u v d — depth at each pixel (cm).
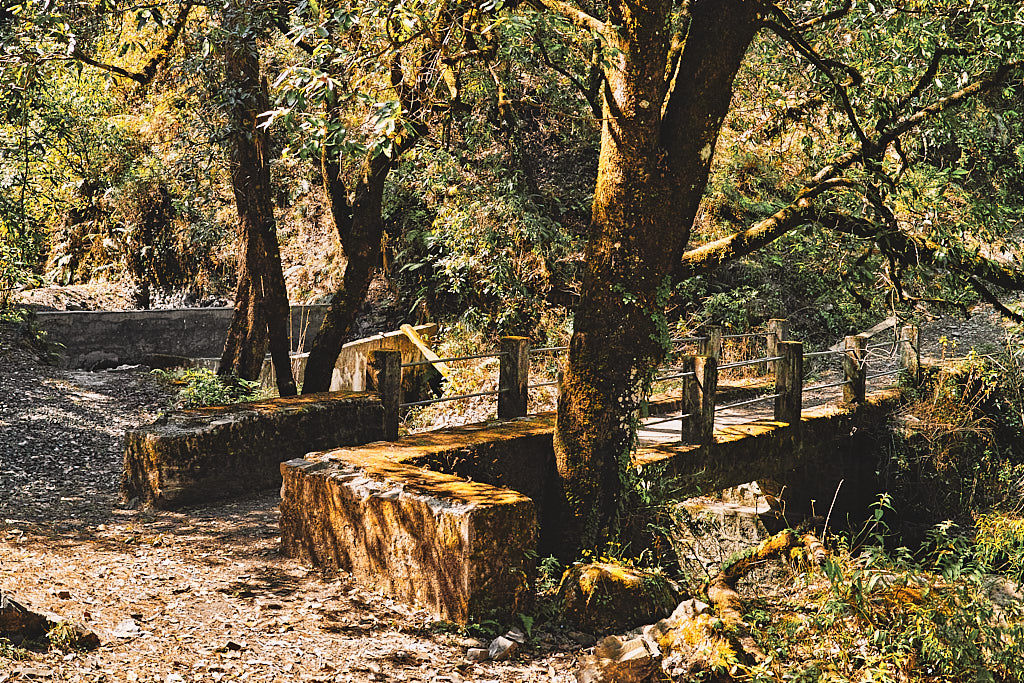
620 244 705
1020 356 1155
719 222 1416
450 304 1611
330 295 1816
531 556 607
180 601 587
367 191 1061
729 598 678
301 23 746
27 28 682
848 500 1089
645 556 757
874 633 605
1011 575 877
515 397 839
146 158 1484
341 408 936
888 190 823
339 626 567
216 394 1179
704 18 682
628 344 718
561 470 739
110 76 916
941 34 768
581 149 1403
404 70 878
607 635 599
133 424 1167
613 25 666
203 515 798
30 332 1465
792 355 957
